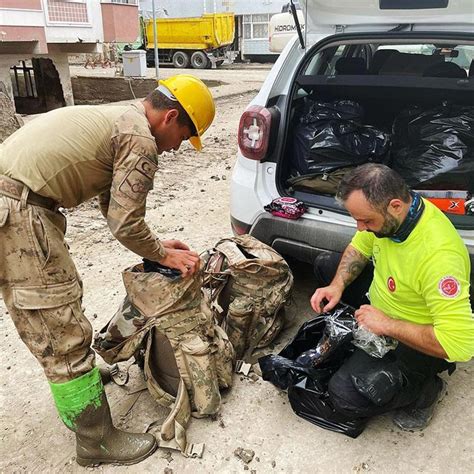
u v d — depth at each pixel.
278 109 2.85
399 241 1.90
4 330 2.89
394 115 3.24
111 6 11.20
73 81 13.94
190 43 22.27
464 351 1.76
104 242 3.96
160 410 2.30
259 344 2.66
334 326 2.15
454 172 2.56
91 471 2.02
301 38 2.88
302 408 2.23
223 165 6.17
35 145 1.71
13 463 2.05
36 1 9.23
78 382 1.88
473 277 2.30
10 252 1.73
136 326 2.22
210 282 2.56
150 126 1.84
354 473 1.98
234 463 2.03
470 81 2.60
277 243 2.73
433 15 2.55
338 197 1.87
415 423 2.19
